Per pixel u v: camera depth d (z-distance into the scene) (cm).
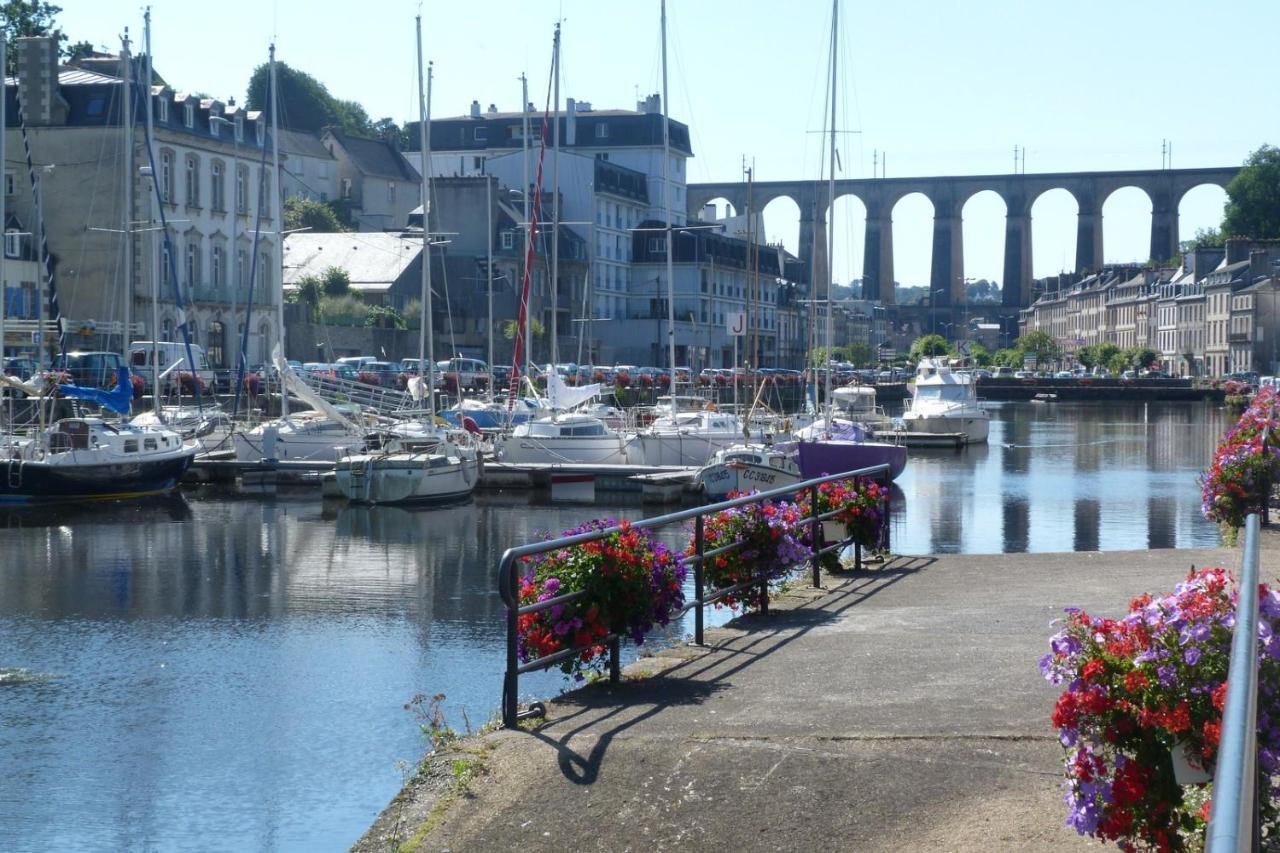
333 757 1608
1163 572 1820
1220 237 19838
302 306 9506
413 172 14775
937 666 1225
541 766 946
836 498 1875
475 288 11206
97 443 4597
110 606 2653
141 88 8281
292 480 5144
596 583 1145
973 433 7862
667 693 1137
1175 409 12800
